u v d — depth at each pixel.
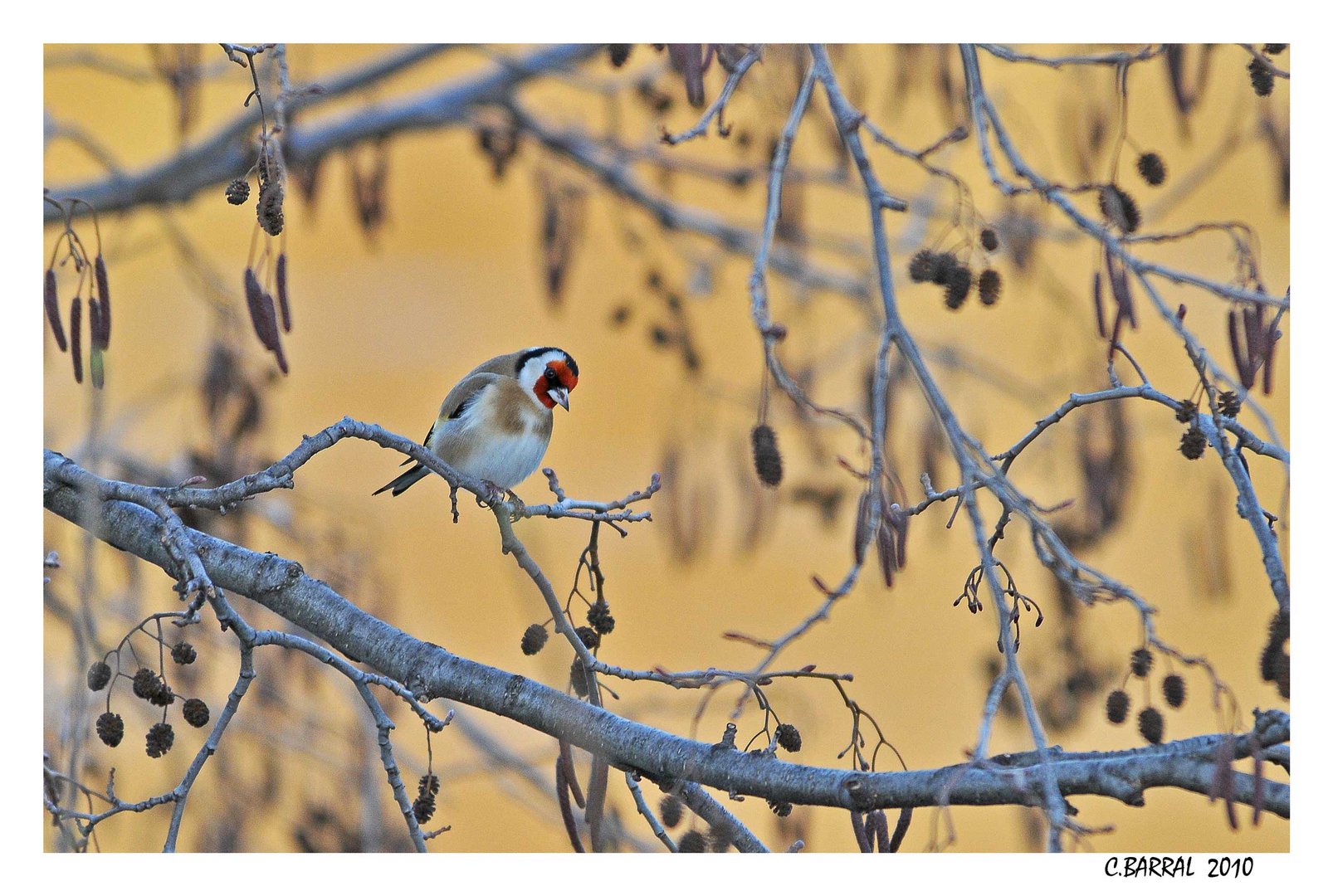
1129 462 9.20
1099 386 9.76
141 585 9.64
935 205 10.74
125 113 12.72
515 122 10.82
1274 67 6.85
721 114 6.06
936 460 9.94
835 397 12.00
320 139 10.33
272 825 9.27
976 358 10.46
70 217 6.68
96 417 8.87
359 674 5.81
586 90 12.42
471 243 17.48
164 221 10.39
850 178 10.80
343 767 9.43
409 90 12.87
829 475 10.07
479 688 6.48
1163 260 12.03
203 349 10.29
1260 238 11.77
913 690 13.20
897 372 10.05
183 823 9.46
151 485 9.61
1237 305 5.84
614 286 15.86
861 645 13.57
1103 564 9.80
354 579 9.70
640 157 10.83
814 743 9.96
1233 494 10.75
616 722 6.32
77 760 6.37
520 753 11.26
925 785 5.46
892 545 4.80
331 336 16.92
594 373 16.00
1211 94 12.15
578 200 10.64
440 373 16.72
